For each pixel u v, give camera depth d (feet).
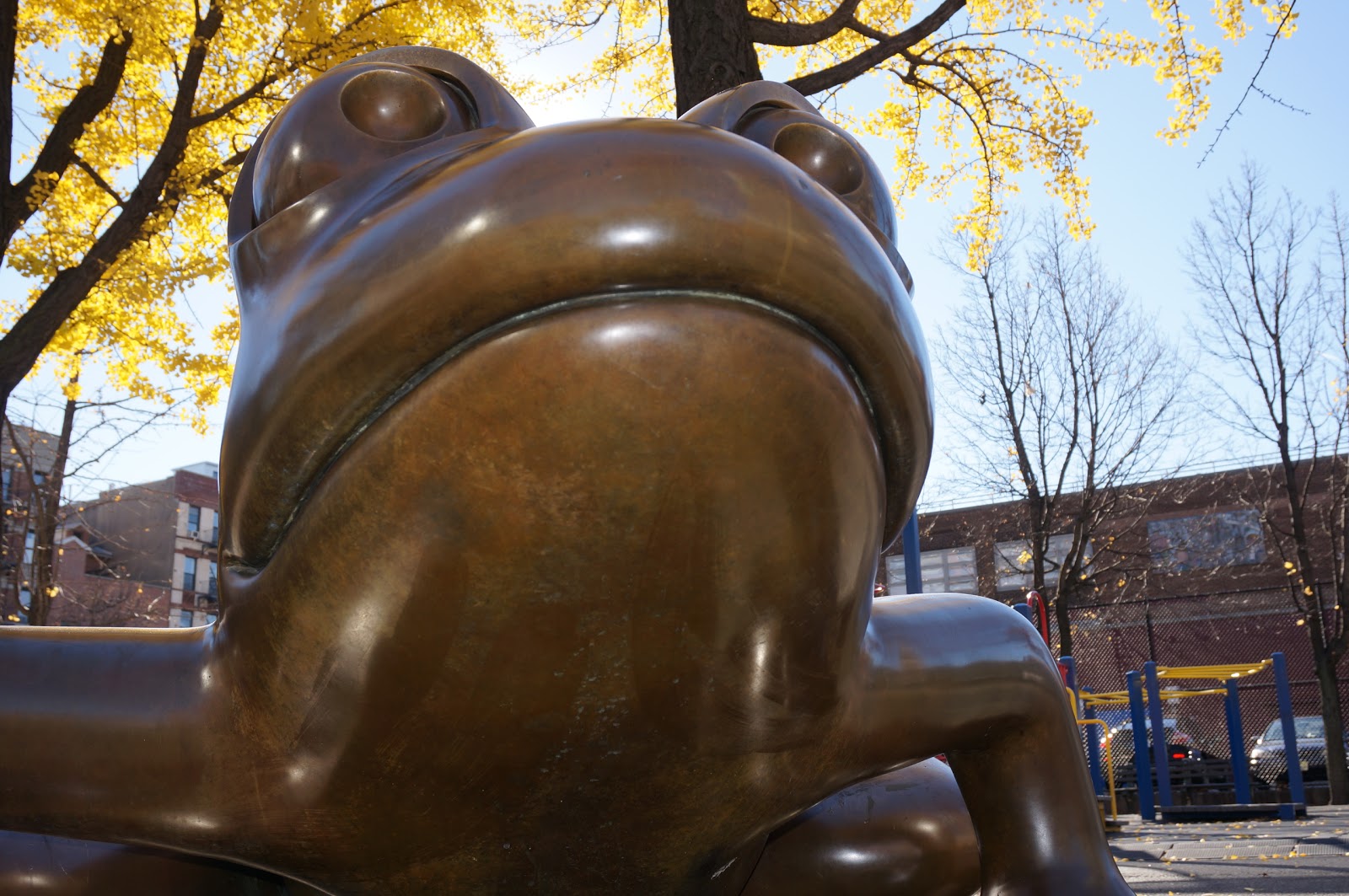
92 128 33.45
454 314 2.06
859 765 3.25
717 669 2.44
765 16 28.35
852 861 4.12
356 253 2.22
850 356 2.25
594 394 2.04
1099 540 82.12
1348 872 19.47
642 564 2.21
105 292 35.42
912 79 29.01
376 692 2.44
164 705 2.77
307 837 2.80
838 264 2.13
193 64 31.07
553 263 1.99
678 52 18.10
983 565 94.27
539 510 2.14
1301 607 64.03
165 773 2.76
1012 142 31.35
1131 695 42.27
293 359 2.27
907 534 20.03
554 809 2.70
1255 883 18.54
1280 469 91.40
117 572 88.22
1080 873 3.68
